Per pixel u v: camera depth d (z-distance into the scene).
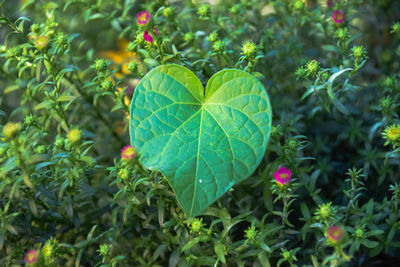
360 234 0.44
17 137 0.44
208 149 0.44
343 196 0.54
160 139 0.44
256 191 0.52
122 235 0.50
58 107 0.50
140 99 0.45
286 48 0.58
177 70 0.46
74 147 0.46
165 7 0.55
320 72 0.48
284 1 0.58
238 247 0.45
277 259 0.48
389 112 0.51
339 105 0.51
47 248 0.45
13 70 0.56
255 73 0.47
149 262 0.48
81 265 0.50
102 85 0.49
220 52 0.49
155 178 0.46
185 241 0.46
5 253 0.51
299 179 0.51
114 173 0.48
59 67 0.52
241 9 0.57
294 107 0.57
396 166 0.53
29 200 0.49
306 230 0.47
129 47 0.51
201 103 0.46
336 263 0.42
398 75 0.56
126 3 0.58
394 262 0.50
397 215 0.47
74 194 0.50
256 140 0.44
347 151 0.58
